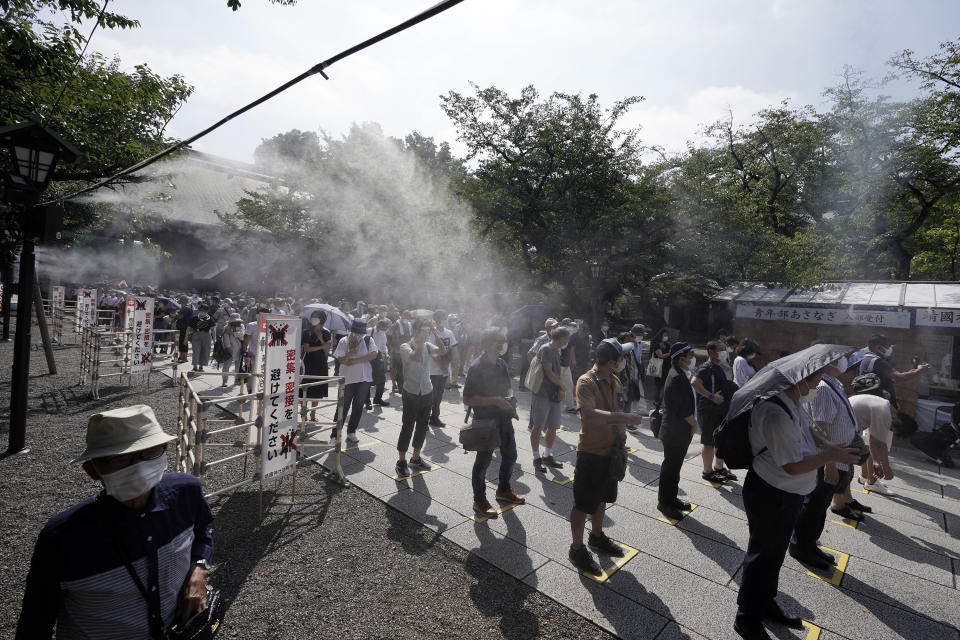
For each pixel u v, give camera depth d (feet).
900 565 13.19
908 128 64.18
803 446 10.04
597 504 12.11
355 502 15.98
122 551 5.39
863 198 67.31
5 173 18.54
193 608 5.90
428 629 10.07
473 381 14.99
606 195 57.77
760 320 38.01
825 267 45.70
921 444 22.89
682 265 57.93
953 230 64.80
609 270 60.08
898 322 31.73
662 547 13.64
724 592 11.57
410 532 14.08
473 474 15.01
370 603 10.85
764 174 81.82
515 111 58.95
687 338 76.07
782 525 9.77
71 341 53.16
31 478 16.74
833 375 14.05
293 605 10.67
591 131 58.54
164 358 40.14
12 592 10.64
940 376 30.17
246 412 26.43
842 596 11.69
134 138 30.53
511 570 12.26
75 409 25.94
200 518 6.42
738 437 10.29
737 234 51.75
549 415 19.54
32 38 22.12
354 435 21.36
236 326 34.96
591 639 9.92
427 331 18.25
